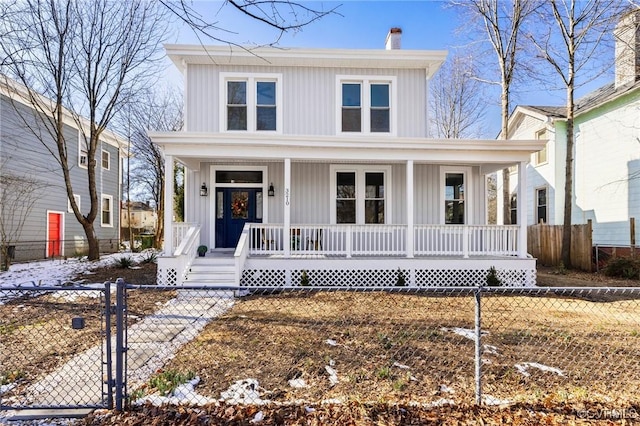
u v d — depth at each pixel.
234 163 10.99
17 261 12.92
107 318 3.07
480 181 11.42
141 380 3.67
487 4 13.67
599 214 13.30
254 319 5.93
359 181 11.16
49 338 5.01
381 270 9.26
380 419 2.87
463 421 2.84
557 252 13.37
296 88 10.90
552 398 3.20
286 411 2.99
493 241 9.62
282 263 9.11
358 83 11.08
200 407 3.07
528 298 7.92
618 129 12.50
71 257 15.11
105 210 18.97
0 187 12.19
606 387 3.48
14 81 11.90
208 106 10.68
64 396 3.36
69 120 15.65
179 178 22.83
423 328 5.43
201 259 9.45
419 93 11.09
